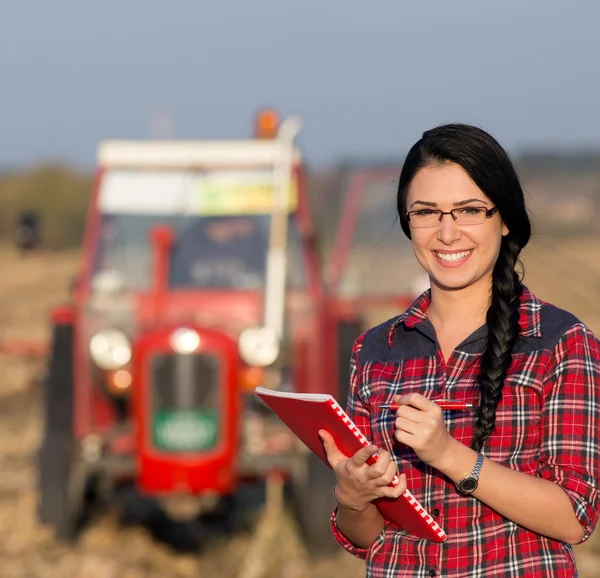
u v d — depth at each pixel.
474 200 5.43
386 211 16.64
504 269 5.51
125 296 14.24
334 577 12.41
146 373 12.88
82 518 14.24
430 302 5.77
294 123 14.55
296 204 14.89
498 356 5.29
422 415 5.00
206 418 12.88
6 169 72.25
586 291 38.25
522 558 5.26
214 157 14.98
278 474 13.58
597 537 13.68
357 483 5.24
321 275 15.08
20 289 44.75
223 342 12.95
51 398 13.96
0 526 14.19
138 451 12.97
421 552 5.40
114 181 14.96
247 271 14.55
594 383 5.25
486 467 5.05
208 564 13.07
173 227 14.75
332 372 14.62
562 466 5.16
